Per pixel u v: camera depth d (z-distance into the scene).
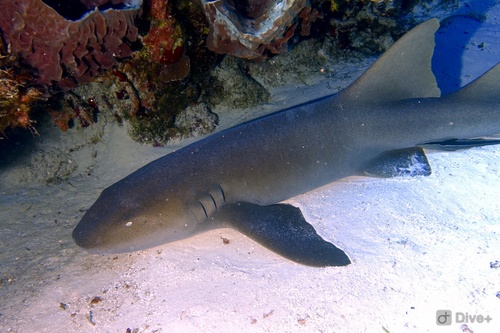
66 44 1.21
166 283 1.08
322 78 2.02
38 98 1.31
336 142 1.32
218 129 1.74
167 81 1.52
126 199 1.17
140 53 1.45
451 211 1.12
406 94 1.36
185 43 1.48
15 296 1.12
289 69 2.01
